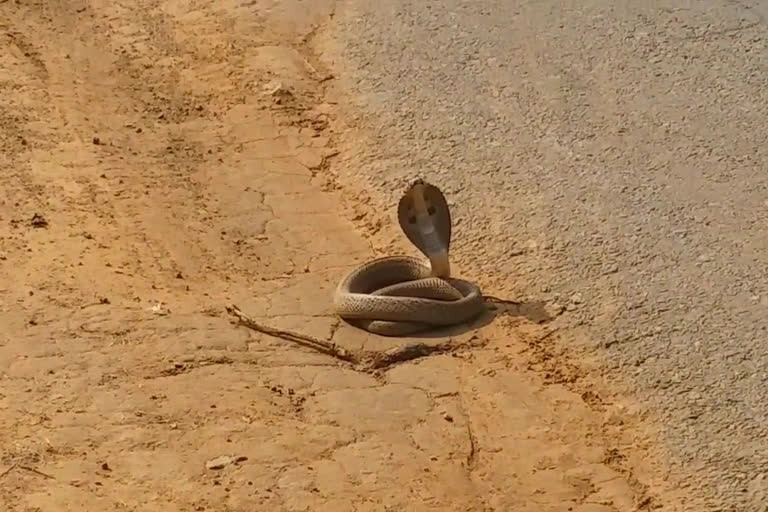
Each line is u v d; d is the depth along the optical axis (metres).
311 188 12.91
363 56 15.13
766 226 11.72
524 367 10.02
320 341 10.30
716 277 10.96
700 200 12.16
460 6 16.09
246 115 14.23
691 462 8.86
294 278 11.31
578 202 12.16
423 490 8.61
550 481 8.77
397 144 13.41
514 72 14.55
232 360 10.02
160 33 16.09
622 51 14.87
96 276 11.12
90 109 14.28
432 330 10.49
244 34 15.95
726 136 13.25
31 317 10.41
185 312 10.63
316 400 9.59
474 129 13.52
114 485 8.49
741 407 9.34
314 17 16.19
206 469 8.71
